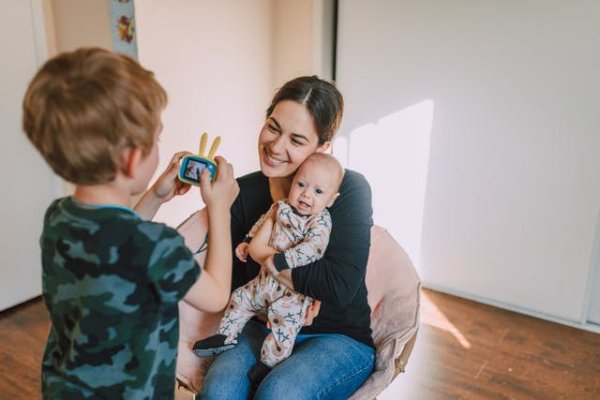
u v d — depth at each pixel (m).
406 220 2.35
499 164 2.04
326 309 1.06
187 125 2.34
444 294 2.31
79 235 0.67
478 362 1.79
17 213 2.07
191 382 1.07
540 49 1.84
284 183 1.14
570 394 1.62
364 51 2.28
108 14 1.98
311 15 2.39
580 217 1.91
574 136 1.85
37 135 0.65
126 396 0.71
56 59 0.64
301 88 1.02
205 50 2.33
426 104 2.16
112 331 0.68
